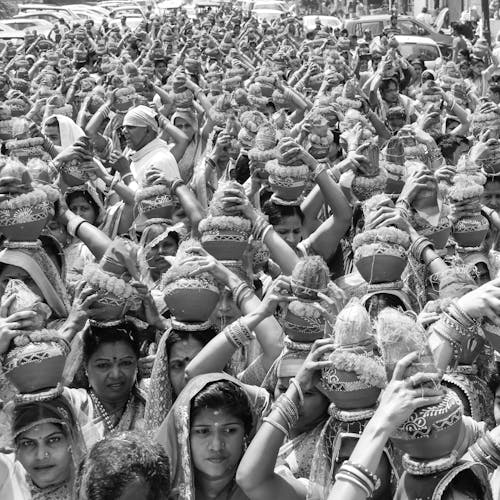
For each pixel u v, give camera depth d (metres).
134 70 13.26
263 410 4.66
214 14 33.72
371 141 6.80
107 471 3.29
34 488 4.49
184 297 5.07
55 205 6.72
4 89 15.62
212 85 12.48
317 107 10.46
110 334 5.27
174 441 4.25
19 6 42.22
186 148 11.23
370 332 4.05
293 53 19.94
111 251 5.30
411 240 5.74
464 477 3.63
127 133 9.99
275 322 5.16
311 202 6.92
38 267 5.96
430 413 3.55
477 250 6.65
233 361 5.48
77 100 14.85
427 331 4.41
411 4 48.97
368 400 4.03
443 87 15.88
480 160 8.01
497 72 18.17
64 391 5.03
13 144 8.23
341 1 53.47
